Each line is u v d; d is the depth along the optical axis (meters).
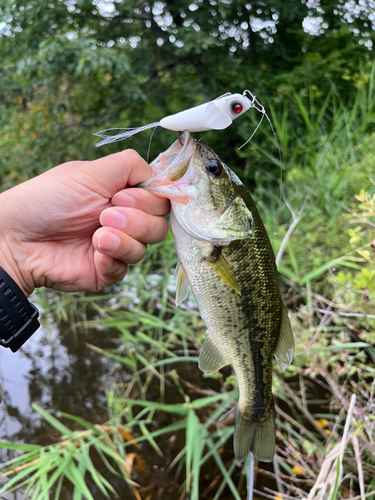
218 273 0.31
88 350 0.75
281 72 1.27
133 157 0.30
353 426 0.41
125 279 0.93
